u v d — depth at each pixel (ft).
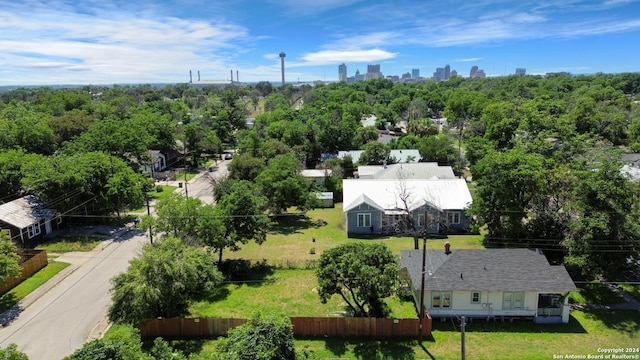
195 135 253.03
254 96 648.38
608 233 89.71
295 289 100.63
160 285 76.33
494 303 85.30
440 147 218.79
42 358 73.00
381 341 78.64
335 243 131.75
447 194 144.87
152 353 50.26
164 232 111.86
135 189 144.87
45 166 138.51
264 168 179.01
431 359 72.84
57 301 92.84
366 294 78.74
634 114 282.36
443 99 468.75
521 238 113.60
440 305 86.33
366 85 654.94
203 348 76.64
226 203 113.09
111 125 194.49
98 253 120.78
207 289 92.58
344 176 207.92
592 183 92.43
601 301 93.30
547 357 73.05
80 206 141.18
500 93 423.64
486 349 75.82
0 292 95.09
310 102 497.46
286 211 167.43
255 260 117.08
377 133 279.28
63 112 340.18
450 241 131.23
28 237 127.13
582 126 254.88
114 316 75.20
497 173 115.85
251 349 50.31
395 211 139.85
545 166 115.14
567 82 477.77
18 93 600.80
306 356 55.62
